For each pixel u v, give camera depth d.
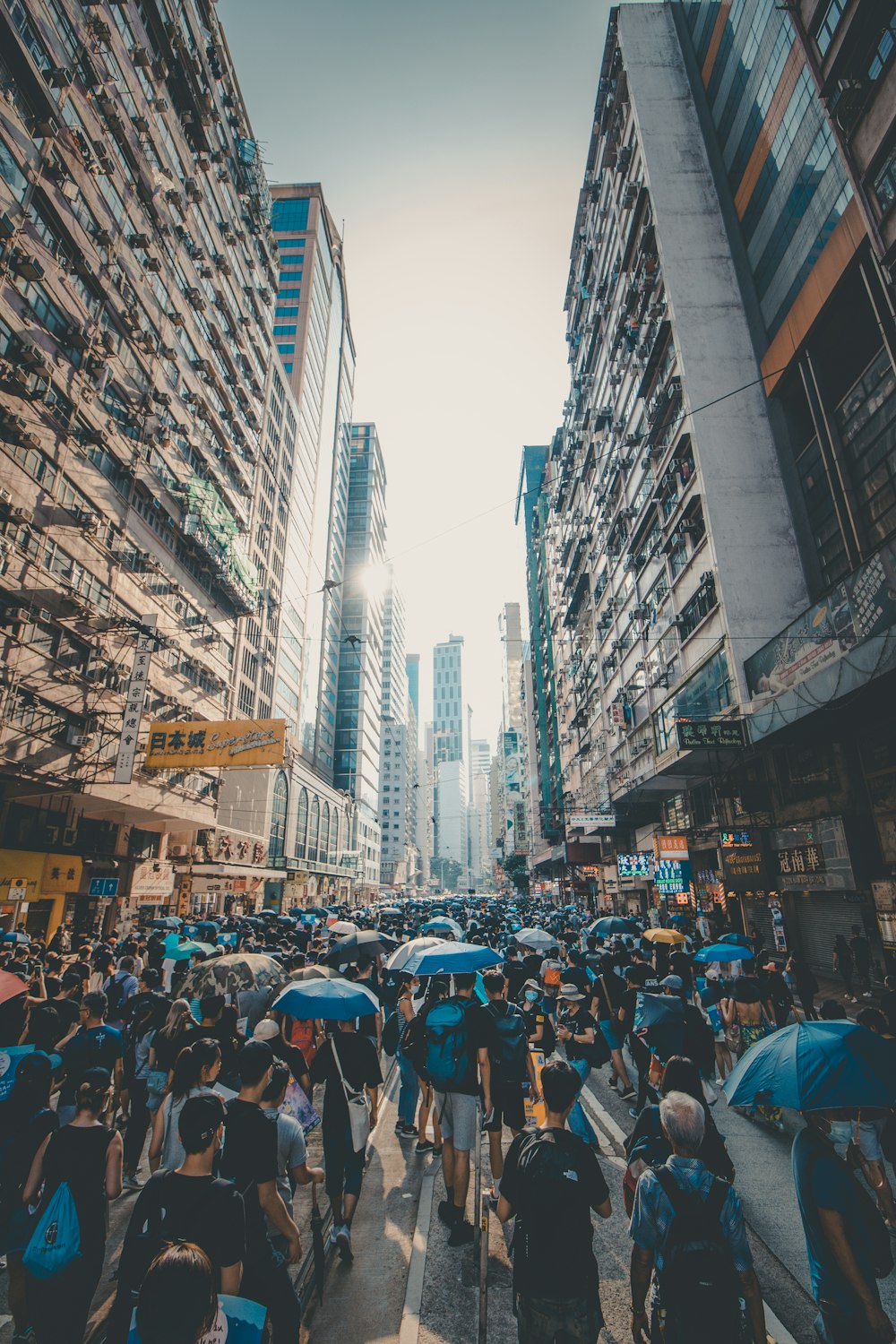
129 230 27.39
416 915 30.34
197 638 34.75
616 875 40.84
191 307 33.91
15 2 20.16
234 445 41.00
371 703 108.56
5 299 19.89
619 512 32.75
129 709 23.39
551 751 64.94
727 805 22.83
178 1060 4.32
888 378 17.16
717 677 22.00
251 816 48.72
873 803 16.36
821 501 21.62
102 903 26.94
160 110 29.66
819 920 18.55
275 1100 3.91
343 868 79.25
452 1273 4.70
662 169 27.98
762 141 23.86
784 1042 3.65
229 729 22.59
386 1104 8.95
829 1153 3.29
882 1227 3.17
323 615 83.38
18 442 20.34
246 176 42.50
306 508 71.00
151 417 29.05
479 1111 5.50
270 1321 3.33
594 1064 7.67
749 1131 7.37
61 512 22.61
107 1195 3.56
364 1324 4.16
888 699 14.67
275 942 13.36
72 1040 5.48
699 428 23.70
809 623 16.03
